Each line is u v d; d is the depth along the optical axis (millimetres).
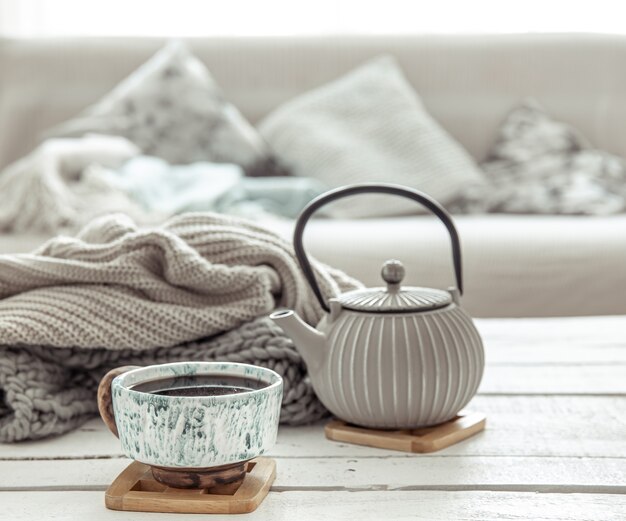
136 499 624
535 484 667
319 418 843
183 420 604
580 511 619
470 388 773
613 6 3078
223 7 3125
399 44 2674
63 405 790
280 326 780
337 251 2012
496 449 746
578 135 2615
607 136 2617
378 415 763
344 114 2512
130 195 2031
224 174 2193
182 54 2535
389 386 747
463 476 686
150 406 606
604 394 884
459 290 822
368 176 2396
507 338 1108
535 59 2654
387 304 773
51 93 2623
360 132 2484
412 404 752
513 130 2566
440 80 2654
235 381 679
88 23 3141
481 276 2008
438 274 2014
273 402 636
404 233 2068
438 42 2674
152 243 858
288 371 825
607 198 2326
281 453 749
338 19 3127
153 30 3127
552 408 848
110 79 2641
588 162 2469
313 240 2033
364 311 778
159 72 2488
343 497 647
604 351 1034
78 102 2613
